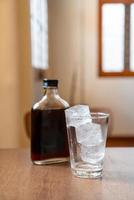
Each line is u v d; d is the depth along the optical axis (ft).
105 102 17.25
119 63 17.26
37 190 2.57
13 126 9.17
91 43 16.96
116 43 17.21
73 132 2.96
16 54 9.13
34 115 3.28
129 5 16.92
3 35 9.06
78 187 2.63
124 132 17.26
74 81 17.11
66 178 2.86
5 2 8.98
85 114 2.94
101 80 17.15
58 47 16.93
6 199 2.40
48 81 3.33
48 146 3.29
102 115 2.96
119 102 17.24
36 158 3.29
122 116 17.26
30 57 9.28
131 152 3.82
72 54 16.98
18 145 9.13
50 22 16.75
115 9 16.97
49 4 16.62
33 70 10.12
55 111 3.28
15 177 2.91
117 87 17.20
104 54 17.25
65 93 17.15
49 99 3.34
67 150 3.34
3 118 9.20
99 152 2.93
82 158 2.93
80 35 16.88
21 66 9.20
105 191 2.53
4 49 9.09
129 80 17.16
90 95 17.21
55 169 3.14
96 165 2.92
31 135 3.33
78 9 16.75
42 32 14.11
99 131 2.92
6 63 9.11
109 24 17.10
